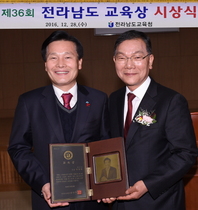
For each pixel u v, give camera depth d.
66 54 2.05
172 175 1.93
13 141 2.12
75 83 2.21
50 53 2.06
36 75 9.41
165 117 2.01
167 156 2.06
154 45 9.42
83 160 1.99
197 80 9.45
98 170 1.99
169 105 2.01
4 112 9.45
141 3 2.91
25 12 2.86
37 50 9.38
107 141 1.99
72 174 1.95
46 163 2.06
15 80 9.41
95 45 9.33
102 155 1.99
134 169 2.04
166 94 2.06
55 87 2.17
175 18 2.96
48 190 1.97
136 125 2.06
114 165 1.97
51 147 1.95
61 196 1.92
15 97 9.45
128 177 1.98
